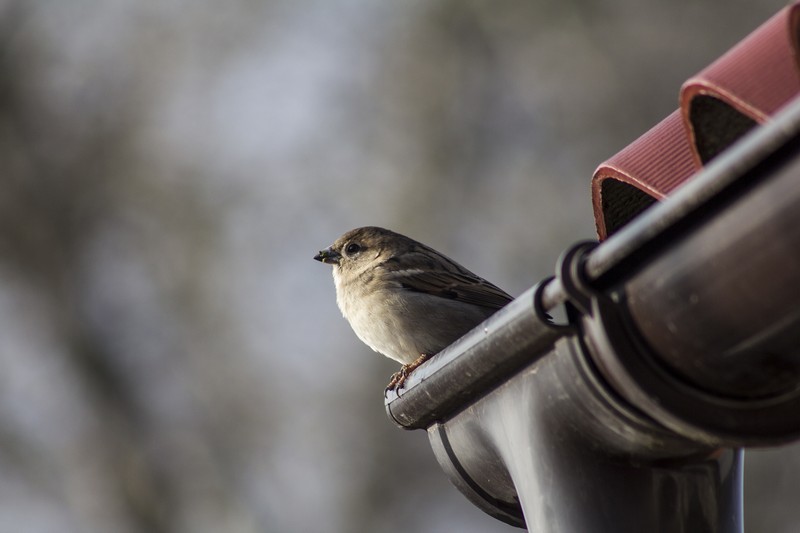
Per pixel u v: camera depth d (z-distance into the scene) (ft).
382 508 52.03
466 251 56.44
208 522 55.62
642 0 56.90
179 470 56.65
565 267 9.89
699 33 56.13
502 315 11.25
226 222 61.36
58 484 56.34
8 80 63.41
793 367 9.24
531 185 56.85
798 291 8.58
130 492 56.24
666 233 9.34
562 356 10.59
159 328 59.57
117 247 61.82
